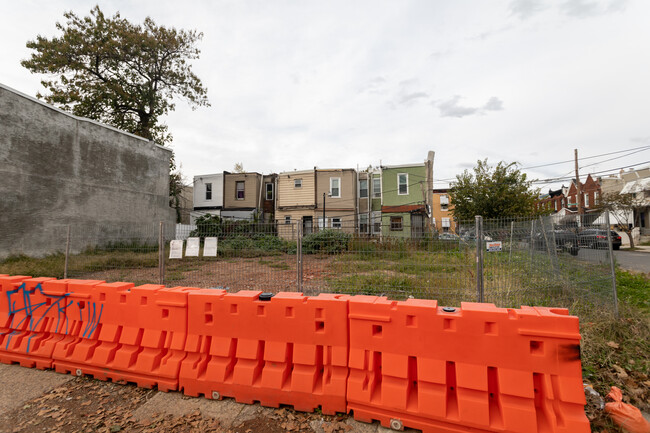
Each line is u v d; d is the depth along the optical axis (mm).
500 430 2227
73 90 20562
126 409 2809
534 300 5113
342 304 2719
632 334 4008
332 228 6043
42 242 13031
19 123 12375
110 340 3320
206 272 6832
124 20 21703
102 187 15922
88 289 3494
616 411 2490
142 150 18438
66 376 3408
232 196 30875
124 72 22891
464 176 20234
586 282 4988
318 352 2812
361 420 2582
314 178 27406
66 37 20031
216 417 2674
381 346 2584
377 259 5398
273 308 2889
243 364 2914
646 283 6578
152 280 7023
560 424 2143
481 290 4574
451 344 2418
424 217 25266
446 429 2346
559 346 2217
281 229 6527
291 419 2629
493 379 2400
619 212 23562
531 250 6520
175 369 3039
